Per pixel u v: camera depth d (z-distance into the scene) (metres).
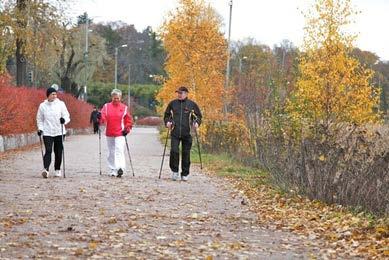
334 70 25.66
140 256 8.75
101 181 17.94
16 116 32.16
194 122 19.58
